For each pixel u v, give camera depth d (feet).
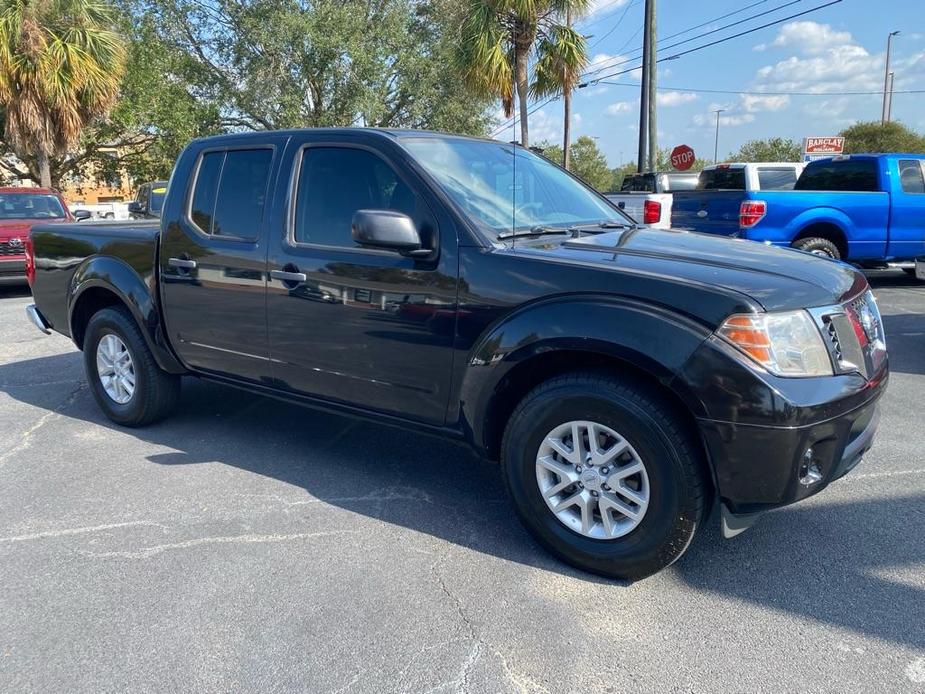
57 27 51.98
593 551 9.80
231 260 13.34
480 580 9.90
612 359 9.53
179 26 77.71
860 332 9.85
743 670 7.98
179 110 77.71
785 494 8.81
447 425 11.19
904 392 18.42
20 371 22.09
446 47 75.77
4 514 12.07
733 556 10.43
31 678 8.05
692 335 8.73
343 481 13.30
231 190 13.67
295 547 10.85
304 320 12.41
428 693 7.73
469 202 11.20
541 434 10.02
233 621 9.02
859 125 152.35
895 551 10.49
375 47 76.07
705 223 34.09
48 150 54.44
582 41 49.75
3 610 9.33
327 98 78.28
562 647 8.44
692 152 54.65
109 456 14.66
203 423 16.66
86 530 11.46
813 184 36.14
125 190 108.06
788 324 8.82
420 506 12.24
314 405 13.00
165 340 15.07
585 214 13.42
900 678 7.80
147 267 15.01
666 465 9.08
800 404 8.54
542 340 9.61
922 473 13.23
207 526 11.55
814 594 9.43
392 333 11.31
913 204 32.40
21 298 37.91
